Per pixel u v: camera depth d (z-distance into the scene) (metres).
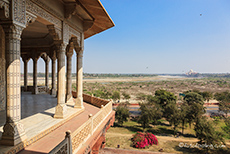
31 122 5.86
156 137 28.19
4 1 3.63
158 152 22.14
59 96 6.55
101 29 10.49
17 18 3.98
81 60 8.95
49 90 14.91
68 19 7.07
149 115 31.81
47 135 5.21
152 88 105.81
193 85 127.38
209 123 25.81
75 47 8.70
